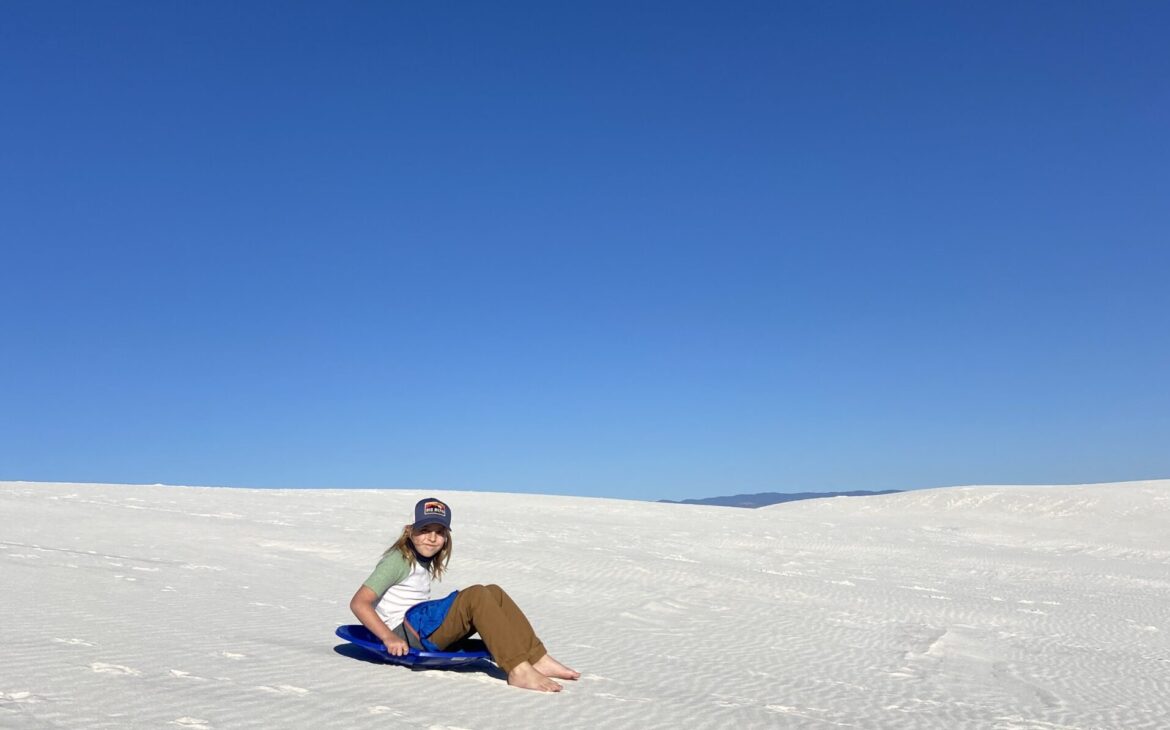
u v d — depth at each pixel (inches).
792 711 237.0
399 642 222.5
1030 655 397.1
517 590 498.6
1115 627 517.3
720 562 746.2
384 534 735.1
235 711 172.2
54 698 169.3
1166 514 1584.6
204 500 991.0
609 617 426.3
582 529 968.3
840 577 705.6
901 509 1774.1
